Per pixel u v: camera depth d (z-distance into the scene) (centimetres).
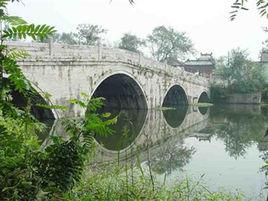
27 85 280
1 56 273
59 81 2761
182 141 2297
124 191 566
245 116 4053
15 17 263
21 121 328
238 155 1834
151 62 4156
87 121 346
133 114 3825
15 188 291
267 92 5934
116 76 3703
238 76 5872
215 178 1329
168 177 1189
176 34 7775
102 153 1652
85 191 563
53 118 2488
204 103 5781
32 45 2517
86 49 3020
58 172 328
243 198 1080
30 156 327
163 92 4494
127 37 7112
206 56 8144
